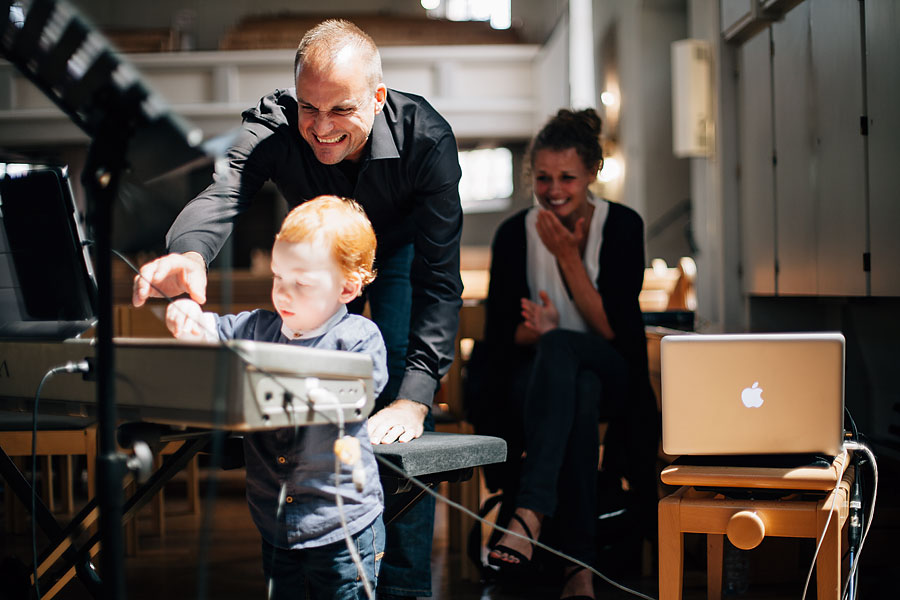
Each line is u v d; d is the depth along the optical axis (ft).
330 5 39.27
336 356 4.24
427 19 37.83
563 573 8.39
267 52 35.58
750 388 5.75
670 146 24.50
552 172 8.64
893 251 8.63
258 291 24.14
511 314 8.97
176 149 4.03
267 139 6.42
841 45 9.69
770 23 12.05
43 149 31.24
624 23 25.82
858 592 7.56
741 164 13.43
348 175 6.56
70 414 4.65
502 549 7.30
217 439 4.20
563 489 7.67
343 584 4.75
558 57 31.96
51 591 5.41
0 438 7.97
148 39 35.47
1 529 10.44
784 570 8.43
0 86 31.17
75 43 3.85
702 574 8.68
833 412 5.72
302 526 4.67
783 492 5.75
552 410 7.60
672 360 5.80
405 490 5.31
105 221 3.85
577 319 8.86
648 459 8.46
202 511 11.71
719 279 13.84
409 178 6.45
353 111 5.65
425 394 6.15
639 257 8.80
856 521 5.93
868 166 9.12
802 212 10.94
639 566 8.96
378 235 7.01
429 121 6.45
